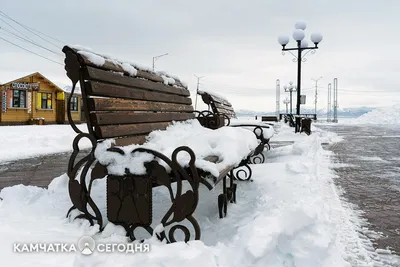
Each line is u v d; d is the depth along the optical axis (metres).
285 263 2.69
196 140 4.03
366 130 26.69
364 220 4.01
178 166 2.94
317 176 6.11
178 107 5.59
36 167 8.27
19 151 11.09
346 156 9.98
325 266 2.71
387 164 8.41
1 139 13.96
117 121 3.49
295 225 3.04
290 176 5.69
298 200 4.00
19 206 3.84
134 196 3.05
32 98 33.09
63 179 4.78
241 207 4.29
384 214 4.25
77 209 3.53
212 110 7.88
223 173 3.10
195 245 2.70
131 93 3.90
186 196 2.94
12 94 31.25
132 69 4.04
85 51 3.26
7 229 3.07
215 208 4.29
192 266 2.34
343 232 3.60
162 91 4.91
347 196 5.16
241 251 2.56
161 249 2.64
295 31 16.92
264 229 2.83
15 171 7.64
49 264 2.40
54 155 10.81
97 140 3.23
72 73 3.17
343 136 19.12
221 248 2.72
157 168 3.01
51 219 3.46
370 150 11.62
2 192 4.24
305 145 9.02
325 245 2.84
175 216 2.97
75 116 38.44
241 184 5.44
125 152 3.08
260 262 2.50
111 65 3.60
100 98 3.30
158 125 4.55
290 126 23.88
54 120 35.91
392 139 16.78
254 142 5.34
